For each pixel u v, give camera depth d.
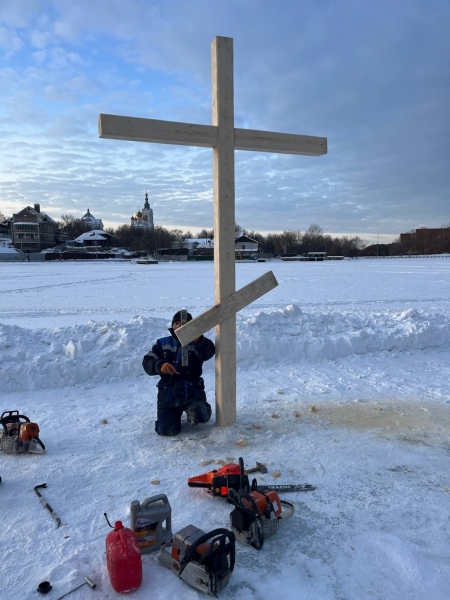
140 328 6.79
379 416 4.52
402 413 4.60
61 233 118.94
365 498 3.04
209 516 2.84
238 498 2.65
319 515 2.84
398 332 7.53
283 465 3.51
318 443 3.90
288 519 2.79
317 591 2.20
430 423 4.34
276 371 6.24
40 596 2.16
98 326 6.89
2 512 2.87
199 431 4.22
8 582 2.25
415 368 6.36
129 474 3.37
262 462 3.55
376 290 21.94
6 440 3.70
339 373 6.11
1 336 6.23
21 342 6.18
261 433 4.12
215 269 4.19
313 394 5.25
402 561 2.40
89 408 4.84
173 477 3.33
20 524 2.73
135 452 3.75
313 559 2.44
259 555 2.48
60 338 6.49
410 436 4.05
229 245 4.16
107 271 42.38
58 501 2.99
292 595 2.18
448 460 3.59
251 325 7.27
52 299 18.88
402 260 73.56
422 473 3.38
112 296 20.00
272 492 2.71
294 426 4.29
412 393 5.24
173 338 4.34
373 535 2.63
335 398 5.10
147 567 2.40
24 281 29.31
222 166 4.11
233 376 4.23
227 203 4.13
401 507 2.92
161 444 3.91
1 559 2.42
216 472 3.04
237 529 2.59
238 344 6.59
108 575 2.31
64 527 2.70
